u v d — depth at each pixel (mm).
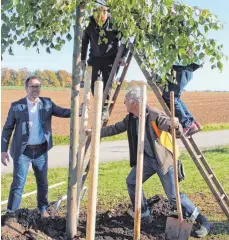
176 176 5402
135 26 4965
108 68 6406
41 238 5047
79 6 5160
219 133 26016
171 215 5879
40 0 5164
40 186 6258
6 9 4703
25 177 6109
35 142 6059
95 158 4375
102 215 6500
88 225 4438
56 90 59656
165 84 5656
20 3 4828
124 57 6000
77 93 5203
